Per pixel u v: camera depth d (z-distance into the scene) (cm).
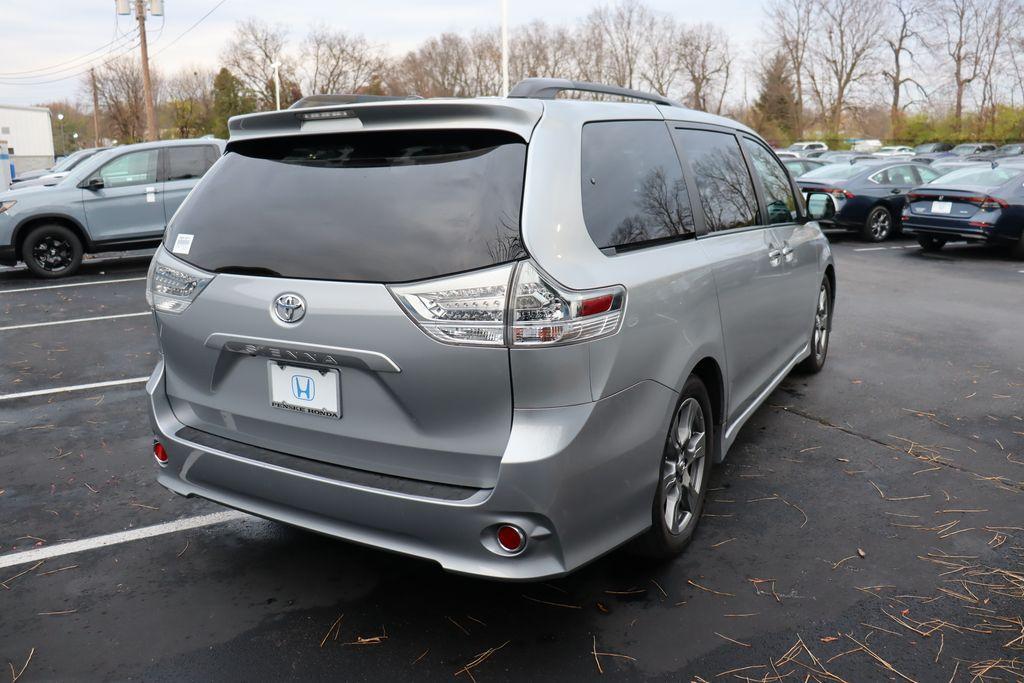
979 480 400
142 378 612
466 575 242
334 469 262
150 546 345
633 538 277
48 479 417
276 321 260
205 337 281
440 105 253
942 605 292
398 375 244
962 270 1162
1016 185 1277
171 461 297
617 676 254
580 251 251
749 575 312
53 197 1134
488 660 263
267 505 275
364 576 318
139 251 1484
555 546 242
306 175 273
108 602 301
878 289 992
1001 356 648
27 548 343
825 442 453
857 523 355
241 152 295
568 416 239
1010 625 279
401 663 262
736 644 270
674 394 288
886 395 541
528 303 231
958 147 4306
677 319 291
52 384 598
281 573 321
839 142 5900
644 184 304
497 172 247
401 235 246
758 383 420
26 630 284
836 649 267
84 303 937
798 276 474
